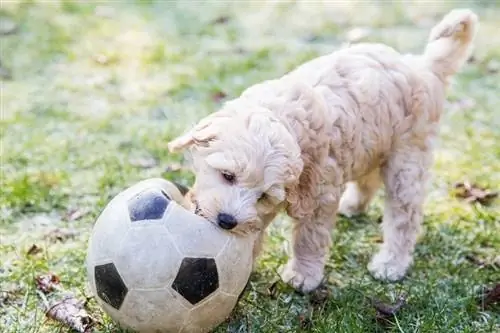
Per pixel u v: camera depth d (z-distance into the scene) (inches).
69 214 87.9
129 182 92.4
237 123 73.0
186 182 93.1
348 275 83.7
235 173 71.9
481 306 80.0
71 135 98.8
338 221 90.0
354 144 78.8
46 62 117.6
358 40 134.3
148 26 137.7
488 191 94.0
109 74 115.6
